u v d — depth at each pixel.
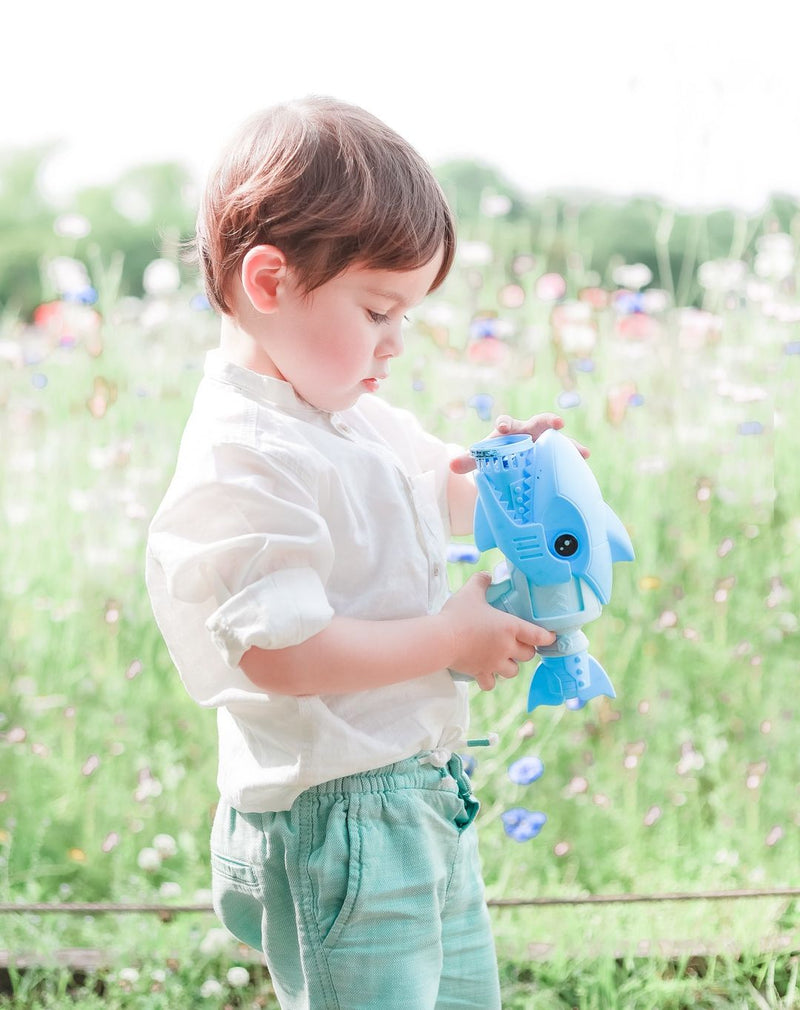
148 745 2.52
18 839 2.27
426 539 1.35
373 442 1.43
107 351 3.32
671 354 3.23
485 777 2.30
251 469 1.25
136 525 2.95
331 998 1.31
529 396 3.18
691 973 1.92
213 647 1.32
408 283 1.29
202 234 1.37
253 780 1.32
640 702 2.56
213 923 2.01
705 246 3.91
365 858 1.29
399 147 1.31
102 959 1.94
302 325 1.28
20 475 3.19
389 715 1.31
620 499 2.99
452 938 1.41
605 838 2.26
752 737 2.51
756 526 2.93
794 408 3.20
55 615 2.73
